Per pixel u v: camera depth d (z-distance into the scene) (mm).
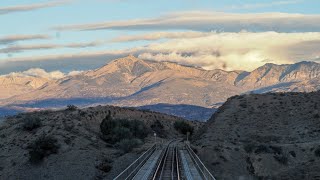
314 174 93438
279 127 124938
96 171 100062
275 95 145000
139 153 103812
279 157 101500
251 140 119438
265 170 98188
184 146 113125
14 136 120375
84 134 121375
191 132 177000
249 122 129125
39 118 130625
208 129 130375
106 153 110750
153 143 124938
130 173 58906
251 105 138875
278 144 110938
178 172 66750
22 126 124000
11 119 138875
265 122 128250
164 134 164875
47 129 120812
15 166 105562
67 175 100438
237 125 128125
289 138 118812
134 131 139500
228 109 139125
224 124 129375
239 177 93625
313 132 117875
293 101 138625
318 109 129875
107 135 125375
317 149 102562
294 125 124812
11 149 112812
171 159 85812
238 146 107250
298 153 103938
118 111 162625
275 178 95875
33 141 112938
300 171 96688
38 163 105062
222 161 98500
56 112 143625
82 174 99875
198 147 106750
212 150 102250
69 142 113125
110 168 100875
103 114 147375
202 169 65500
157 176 64812
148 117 175125
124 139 115750
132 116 165750
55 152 107688
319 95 139125
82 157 106125
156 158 85250
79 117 133875
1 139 120562
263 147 103875
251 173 97625
